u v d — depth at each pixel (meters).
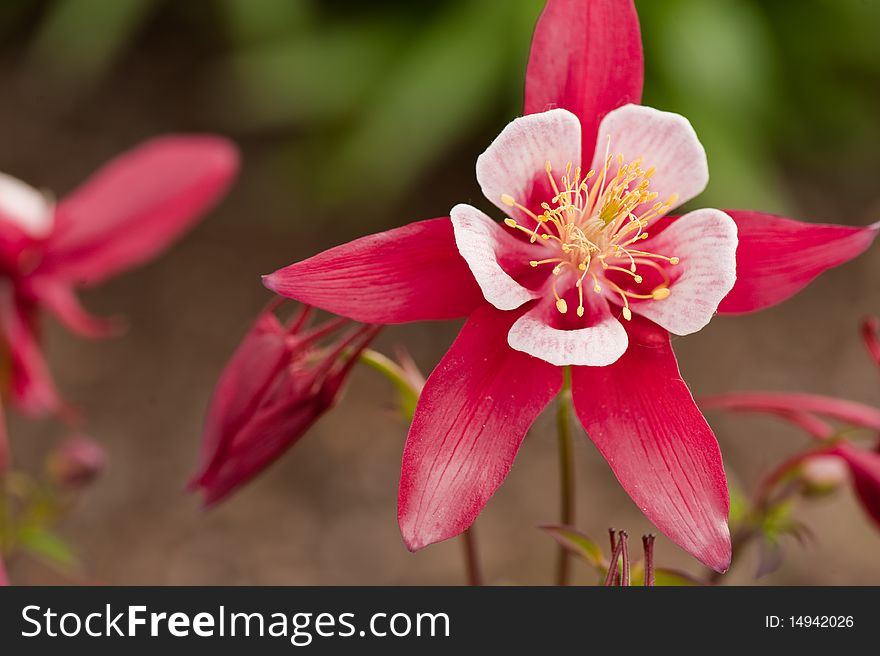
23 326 0.40
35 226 0.40
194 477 0.33
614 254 0.32
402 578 0.61
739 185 0.72
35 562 0.57
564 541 0.32
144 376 0.69
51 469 0.39
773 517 0.35
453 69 0.75
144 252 0.42
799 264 0.31
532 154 0.31
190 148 0.42
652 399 0.31
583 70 0.32
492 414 0.30
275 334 0.32
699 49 0.71
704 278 0.31
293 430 0.32
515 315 0.31
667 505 0.30
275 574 0.60
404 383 0.34
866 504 0.35
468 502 0.30
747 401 0.36
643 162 0.32
